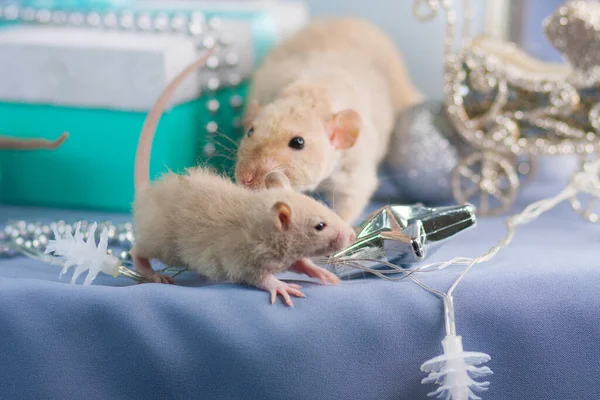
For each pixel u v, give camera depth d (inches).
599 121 20.8
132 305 15.1
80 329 15.0
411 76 27.5
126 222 20.2
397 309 15.4
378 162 22.2
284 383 15.1
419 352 15.3
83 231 18.9
